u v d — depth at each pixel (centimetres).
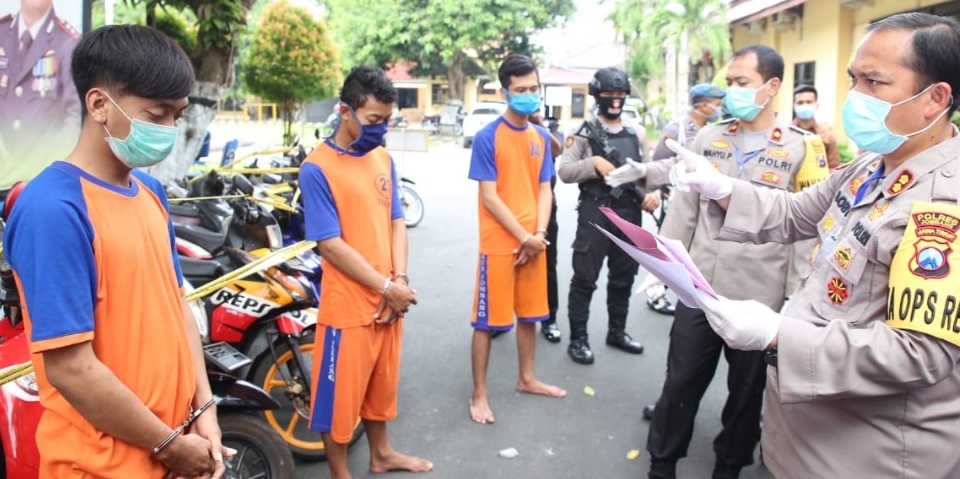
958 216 146
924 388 157
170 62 147
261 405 265
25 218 140
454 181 1495
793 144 293
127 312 153
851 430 168
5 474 240
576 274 460
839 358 154
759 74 281
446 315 561
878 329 153
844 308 170
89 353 144
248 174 587
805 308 181
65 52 418
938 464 160
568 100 678
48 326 139
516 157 365
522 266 380
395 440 354
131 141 147
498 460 336
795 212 212
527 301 389
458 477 320
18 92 404
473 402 381
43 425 159
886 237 160
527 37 2739
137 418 150
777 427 188
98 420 147
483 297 371
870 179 175
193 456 162
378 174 282
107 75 144
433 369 449
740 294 289
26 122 411
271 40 727
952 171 155
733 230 213
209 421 177
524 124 372
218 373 259
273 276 328
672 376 294
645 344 500
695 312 285
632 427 373
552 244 496
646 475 324
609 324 490
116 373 153
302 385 323
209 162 771
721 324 162
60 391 144
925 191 157
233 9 574
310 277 359
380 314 276
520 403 399
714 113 497
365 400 304
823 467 172
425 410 390
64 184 144
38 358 156
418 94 3578
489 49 2758
